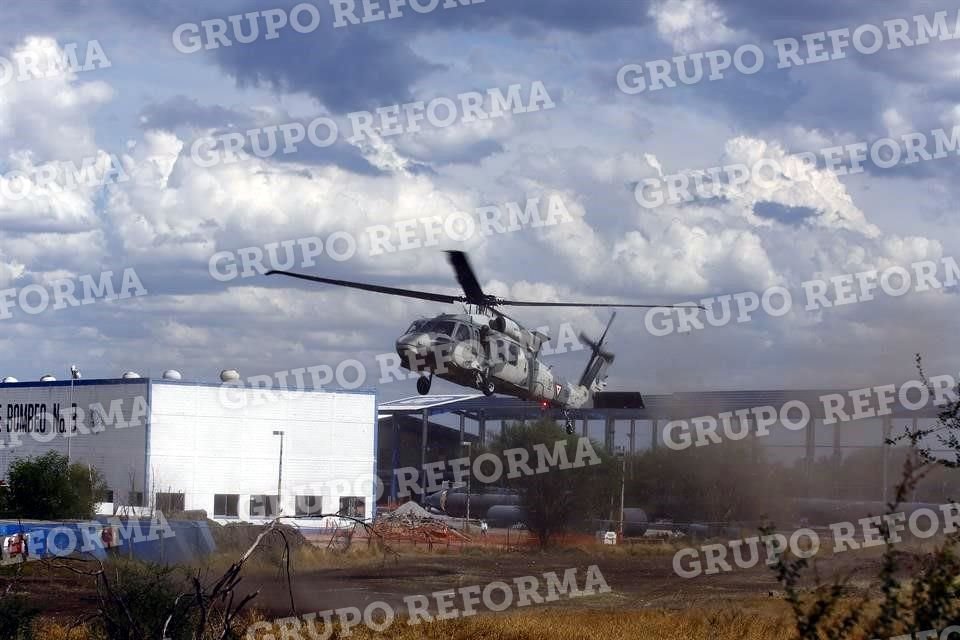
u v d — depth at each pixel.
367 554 62.03
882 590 11.95
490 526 103.12
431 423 149.00
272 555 52.78
